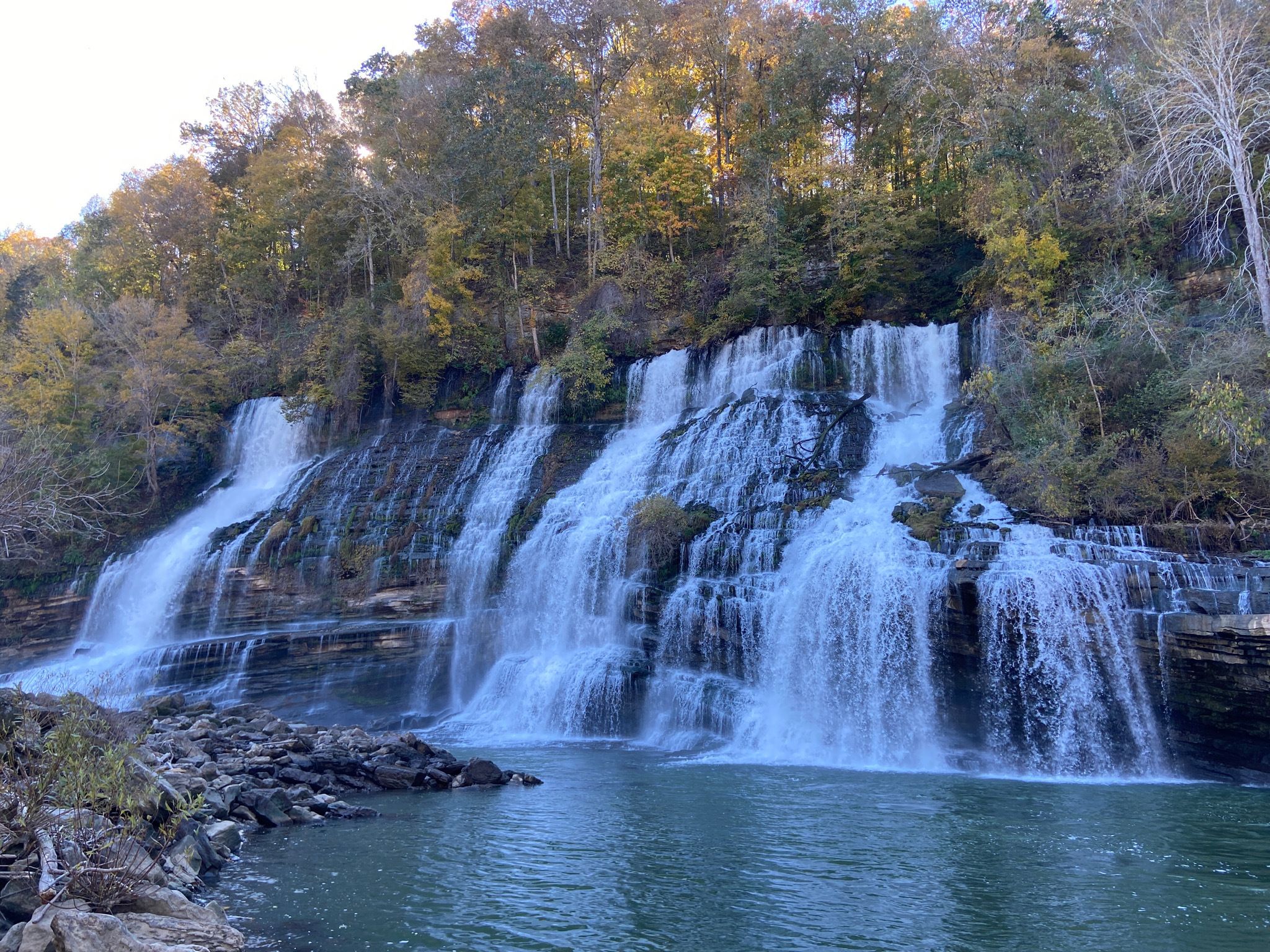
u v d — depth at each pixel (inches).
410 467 1736.0
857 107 2068.2
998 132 1528.1
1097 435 1107.3
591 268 2064.5
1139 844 527.8
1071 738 840.3
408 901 411.2
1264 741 770.8
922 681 925.8
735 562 1151.6
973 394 1237.1
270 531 1561.3
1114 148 1366.9
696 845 527.5
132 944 298.2
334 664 1301.7
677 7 2303.2
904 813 624.4
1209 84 1194.0
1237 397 927.0
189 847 439.5
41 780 366.3
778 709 1000.9
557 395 1785.2
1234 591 783.1
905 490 1164.5
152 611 1567.4
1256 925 377.4
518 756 941.8
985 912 397.1
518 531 1412.4
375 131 2426.2
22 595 1658.5
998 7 1689.2
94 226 2866.6
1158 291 1146.7
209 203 2711.6
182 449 1994.3
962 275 1605.6
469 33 2632.9
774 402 1471.5
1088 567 858.1
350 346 1932.8
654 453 1528.1
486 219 2091.5
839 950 350.0
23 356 1925.4
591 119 2341.3
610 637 1219.9
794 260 1788.9
